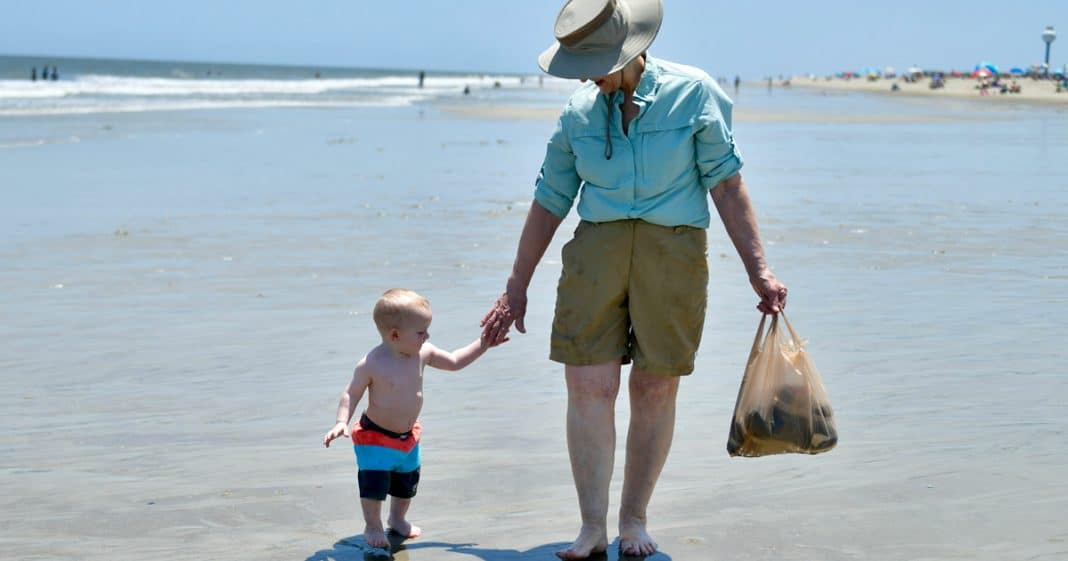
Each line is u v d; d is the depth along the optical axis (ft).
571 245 13.44
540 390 20.29
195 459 16.48
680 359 13.29
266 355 22.84
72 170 62.44
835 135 110.83
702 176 13.41
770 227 41.73
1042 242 37.91
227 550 13.09
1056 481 15.02
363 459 13.48
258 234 39.40
